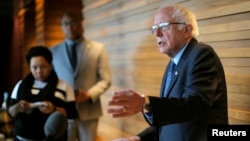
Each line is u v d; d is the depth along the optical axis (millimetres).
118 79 3238
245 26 1590
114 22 3211
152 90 2580
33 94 2072
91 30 3830
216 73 1240
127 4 2902
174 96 1296
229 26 1694
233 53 1672
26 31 6086
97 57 2820
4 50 8023
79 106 2684
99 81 2803
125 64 3068
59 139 2029
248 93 1589
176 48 1360
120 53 3152
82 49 2797
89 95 2648
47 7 4176
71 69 2760
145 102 1109
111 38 3309
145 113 1164
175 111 1107
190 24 1345
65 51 2807
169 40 1350
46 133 1941
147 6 2561
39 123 2002
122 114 1101
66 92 2162
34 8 5758
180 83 1288
